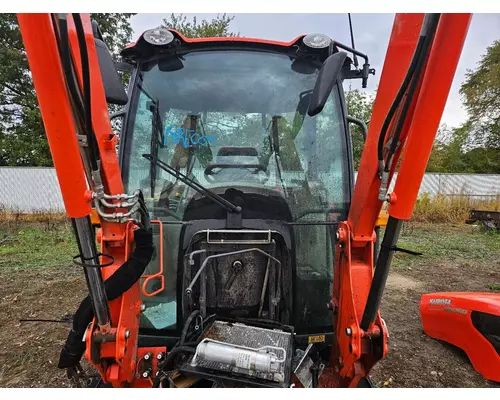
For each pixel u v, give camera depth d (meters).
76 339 1.79
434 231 11.19
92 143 1.53
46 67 1.33
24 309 4.61
